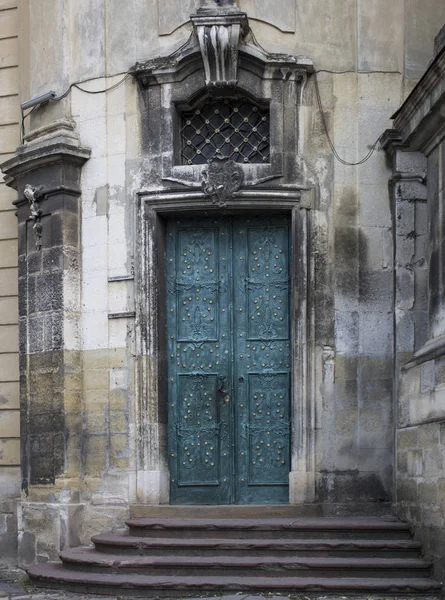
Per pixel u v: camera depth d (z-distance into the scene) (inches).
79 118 455.2
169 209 434.6
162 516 412.8
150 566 366.0
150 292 433.1
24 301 464.8
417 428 376.5
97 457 438.0
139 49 446.0
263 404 433.4
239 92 433.7
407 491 387.5
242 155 438.6
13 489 485.1
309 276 423.8
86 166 452.1
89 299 446.0
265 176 426.3
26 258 465.4
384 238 426.6
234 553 370.3
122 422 434.0
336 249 426.3
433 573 352.2
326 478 416.8
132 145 443.5
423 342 409.7
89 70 454.0
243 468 431.8
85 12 456.8
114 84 448.5
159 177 434.9
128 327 436.8
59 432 438.3
